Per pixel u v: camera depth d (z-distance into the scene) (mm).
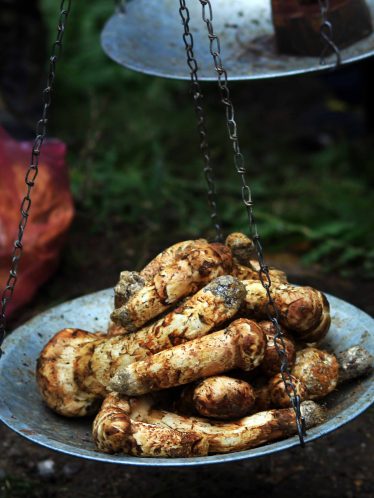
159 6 1221
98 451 851
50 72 903
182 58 1135
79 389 918
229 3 1215
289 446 812
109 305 1053
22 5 2000
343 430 1269
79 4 2402
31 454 1233
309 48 1097
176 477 1198
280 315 896
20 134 1834
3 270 1421
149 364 854
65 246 1602
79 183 1771
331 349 981
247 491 1172
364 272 1632
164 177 1857
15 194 1426
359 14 1097
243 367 851
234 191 1915
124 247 1652
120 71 2398
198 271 884
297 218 1782
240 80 991
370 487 1178
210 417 876
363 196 1923
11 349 973
